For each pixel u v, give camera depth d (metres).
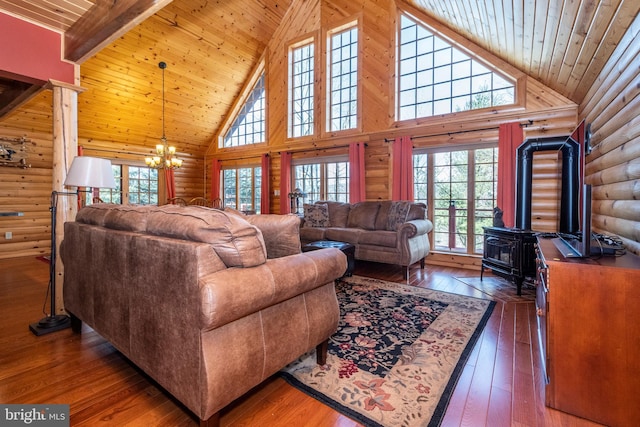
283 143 6.44
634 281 1.36
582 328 1.43
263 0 5.66
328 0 5.68
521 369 1.82
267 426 1.36
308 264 1.57
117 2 2.16
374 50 5.20
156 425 1.37
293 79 6.38
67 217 2.66
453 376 1.74
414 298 3.08
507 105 4.08
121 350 1.66
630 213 1.86
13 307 2.83
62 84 2.64
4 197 5.03
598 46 2.31
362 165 5.26
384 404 1.50
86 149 5.93
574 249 1.74
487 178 4.34
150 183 7.09
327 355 1.97
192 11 5.00
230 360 1.24
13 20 2.42
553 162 3.81
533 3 2.38
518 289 3.18
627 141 1.93
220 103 6.89
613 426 1.39
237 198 7.54
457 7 3.59
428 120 4.72
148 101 5.86
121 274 1.60
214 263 1.21
